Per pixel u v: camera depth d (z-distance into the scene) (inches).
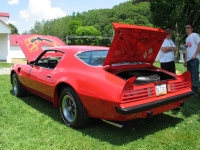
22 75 206.7
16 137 133.0
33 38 311.1
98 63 146.3
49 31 2618.1
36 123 155.1
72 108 148.9
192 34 226.5
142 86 128.5
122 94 118.0
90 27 2650.1
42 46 313.7
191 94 156.4
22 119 162.4
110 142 128.4
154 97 133.6
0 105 196.4
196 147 123.8
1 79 333.1
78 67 148.7
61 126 150.2
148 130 145.8
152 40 150.3
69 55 161.6
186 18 1027.9
